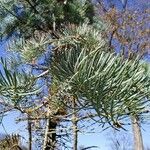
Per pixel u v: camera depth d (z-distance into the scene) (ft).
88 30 5.66
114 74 4.03
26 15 9.04
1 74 4.22
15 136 6.49
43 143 5.70
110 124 4.09
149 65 4.27
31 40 6.08
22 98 4.36
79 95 4.11
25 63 5.52
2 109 4.36
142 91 4.14
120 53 4.18
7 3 9.56
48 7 8.61
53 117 4.84
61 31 5.99
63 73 4.23
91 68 4.05
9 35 9.38
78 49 4.31
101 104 3.99
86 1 9.84
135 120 4.16
